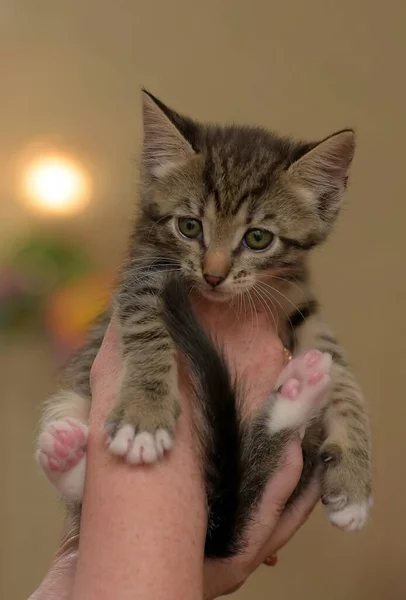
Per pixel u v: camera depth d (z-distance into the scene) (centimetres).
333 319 72
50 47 78
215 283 46
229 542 41
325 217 48
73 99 77
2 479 74
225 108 76
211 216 46
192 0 76
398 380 71
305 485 45
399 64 73
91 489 39
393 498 69
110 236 76
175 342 43
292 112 74
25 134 77
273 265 47
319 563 69
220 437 41
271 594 68
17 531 74
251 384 44
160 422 41
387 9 73
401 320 71
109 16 77
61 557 44
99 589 36
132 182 76
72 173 77
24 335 73
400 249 72
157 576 37
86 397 47
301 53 74
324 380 44
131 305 45
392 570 68
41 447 44
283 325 48
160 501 38
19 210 77
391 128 73
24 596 74
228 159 47
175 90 76
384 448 70
